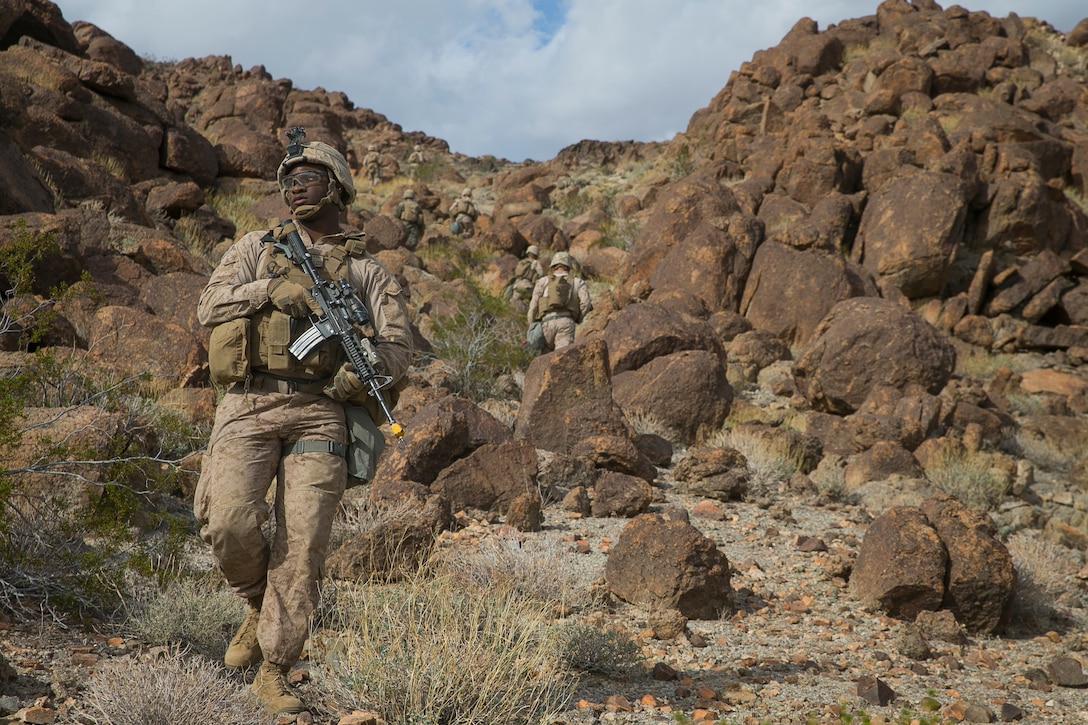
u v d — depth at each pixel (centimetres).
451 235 2517
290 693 320
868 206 2022
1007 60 3009
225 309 319
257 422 318
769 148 2573
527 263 1927
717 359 1112
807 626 526
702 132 3081
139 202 1448
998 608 557
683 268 1741
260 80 3997
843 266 1700
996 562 561
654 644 468
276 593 314
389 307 341
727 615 527
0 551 412
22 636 368
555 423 915
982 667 487
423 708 325
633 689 400
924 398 1177
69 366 656
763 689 411
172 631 391
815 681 429
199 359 862
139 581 435
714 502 809
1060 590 670
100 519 447
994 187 2097
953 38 3131
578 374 927
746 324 1623
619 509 722
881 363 1291
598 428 882
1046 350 1877
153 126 1802
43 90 1587
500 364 1218
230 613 409
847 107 2772
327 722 321
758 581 603
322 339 318
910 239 1891
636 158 3641
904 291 1919
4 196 1089
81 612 411
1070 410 1545
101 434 539
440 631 345
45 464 461
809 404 1355
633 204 2642
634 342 1166
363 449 330
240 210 1812
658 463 934
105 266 1074
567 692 375
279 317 320
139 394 755
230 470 314
